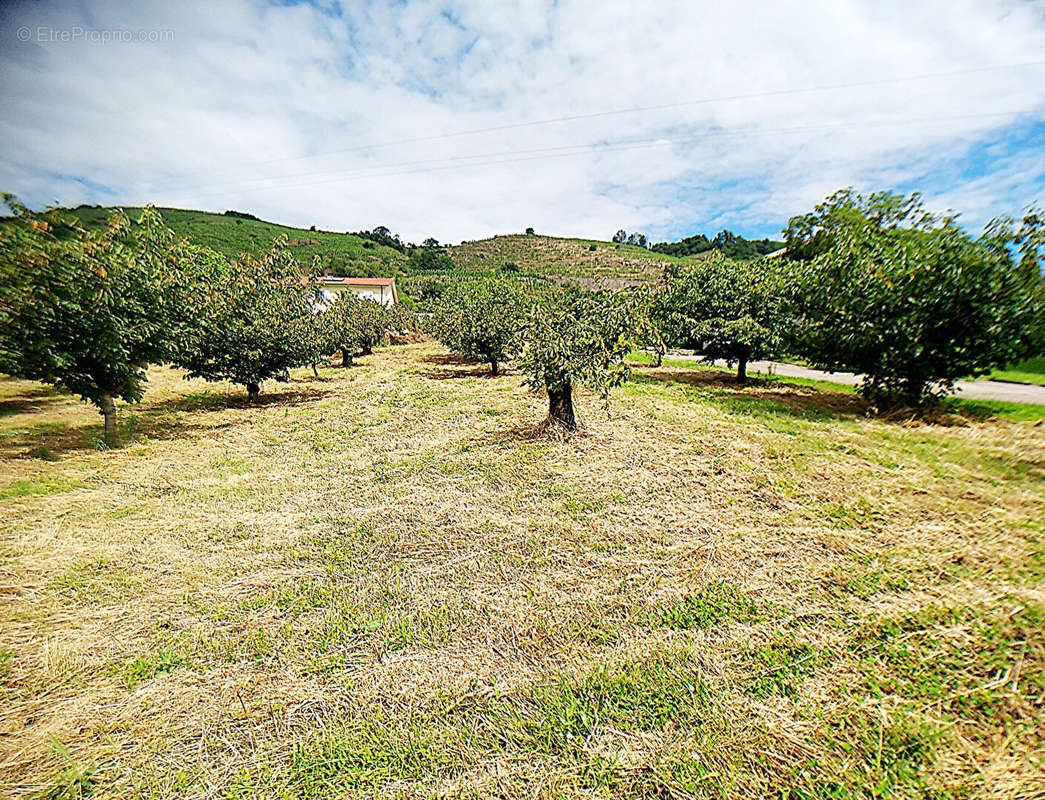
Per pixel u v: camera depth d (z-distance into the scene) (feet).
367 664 8.29
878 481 16.06
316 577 11.21
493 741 6.61
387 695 7.55
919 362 26.13
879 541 12.12
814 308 30.17
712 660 8.07
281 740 6.82
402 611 9.78
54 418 29.12
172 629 9.43
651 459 19.01
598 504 14.90
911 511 13.75
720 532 12.91
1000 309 23.24
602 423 25.23
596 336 20.84
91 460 20.65
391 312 90.53
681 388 37.19
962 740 6.39
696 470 17.66
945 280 23.86
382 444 23.07
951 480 16.08
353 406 33.14
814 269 30.07
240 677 8.08
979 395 32.30
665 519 13.76
